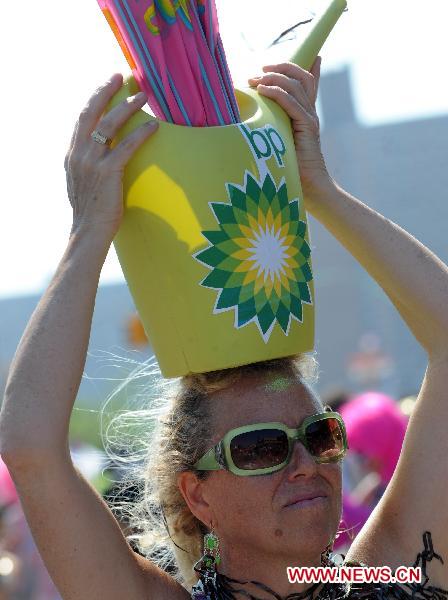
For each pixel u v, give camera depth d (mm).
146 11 5094
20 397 4797
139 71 5230
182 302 4973
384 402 12812
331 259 27859
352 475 12398
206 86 5184
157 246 5000
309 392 5305
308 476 5074
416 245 5617
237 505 5133
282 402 5180
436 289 5508
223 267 4895
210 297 4902
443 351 5520
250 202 4934
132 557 5137
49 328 4883
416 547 5406
